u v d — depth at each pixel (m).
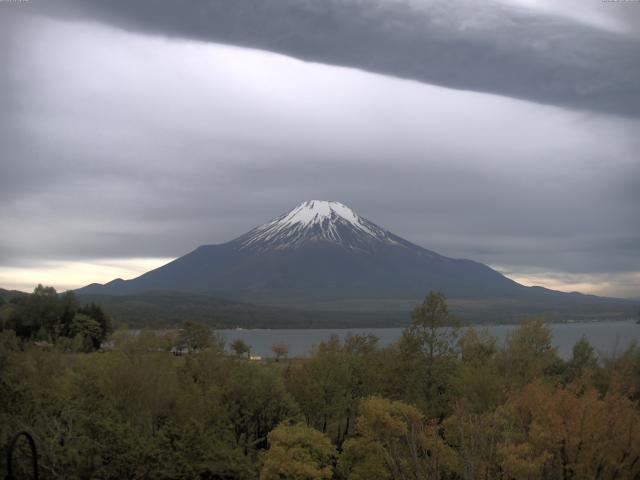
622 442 24.17
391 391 47.62
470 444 21.69
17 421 26.11
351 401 47.53
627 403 26.53
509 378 45.00
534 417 25.50
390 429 28.06
